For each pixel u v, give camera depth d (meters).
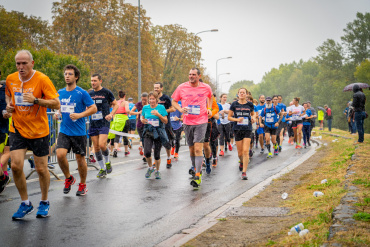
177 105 14.82
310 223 8.12
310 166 18.84
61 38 77.44
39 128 9.70
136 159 23.22
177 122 22.92
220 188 14.26
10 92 9.70
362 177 12.62
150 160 16.27
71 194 12.95
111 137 23.94
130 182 15.38
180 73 106.56
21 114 9.56
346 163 16.69
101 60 77.69
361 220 7.48
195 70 14.38
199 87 14.54
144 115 16.25
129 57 81.31
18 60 9.29
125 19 81.75
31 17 81.69
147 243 8.16
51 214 10.37
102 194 13.02
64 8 75.88
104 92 16.16
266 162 22.16
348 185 11.33
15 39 74.94
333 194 10.51
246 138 16.72
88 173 17.62
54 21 75.94
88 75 69.75
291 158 23.86
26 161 21.44
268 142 24.70
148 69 86.00
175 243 7.80
